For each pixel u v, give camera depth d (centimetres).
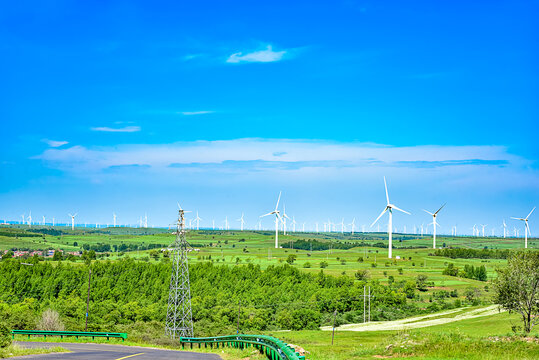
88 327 7919
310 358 3231
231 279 15900
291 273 17625
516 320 8925
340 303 14150
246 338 4147
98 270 14500
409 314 13775
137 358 3469
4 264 13650
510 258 5991
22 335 6162
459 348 3706
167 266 15588
